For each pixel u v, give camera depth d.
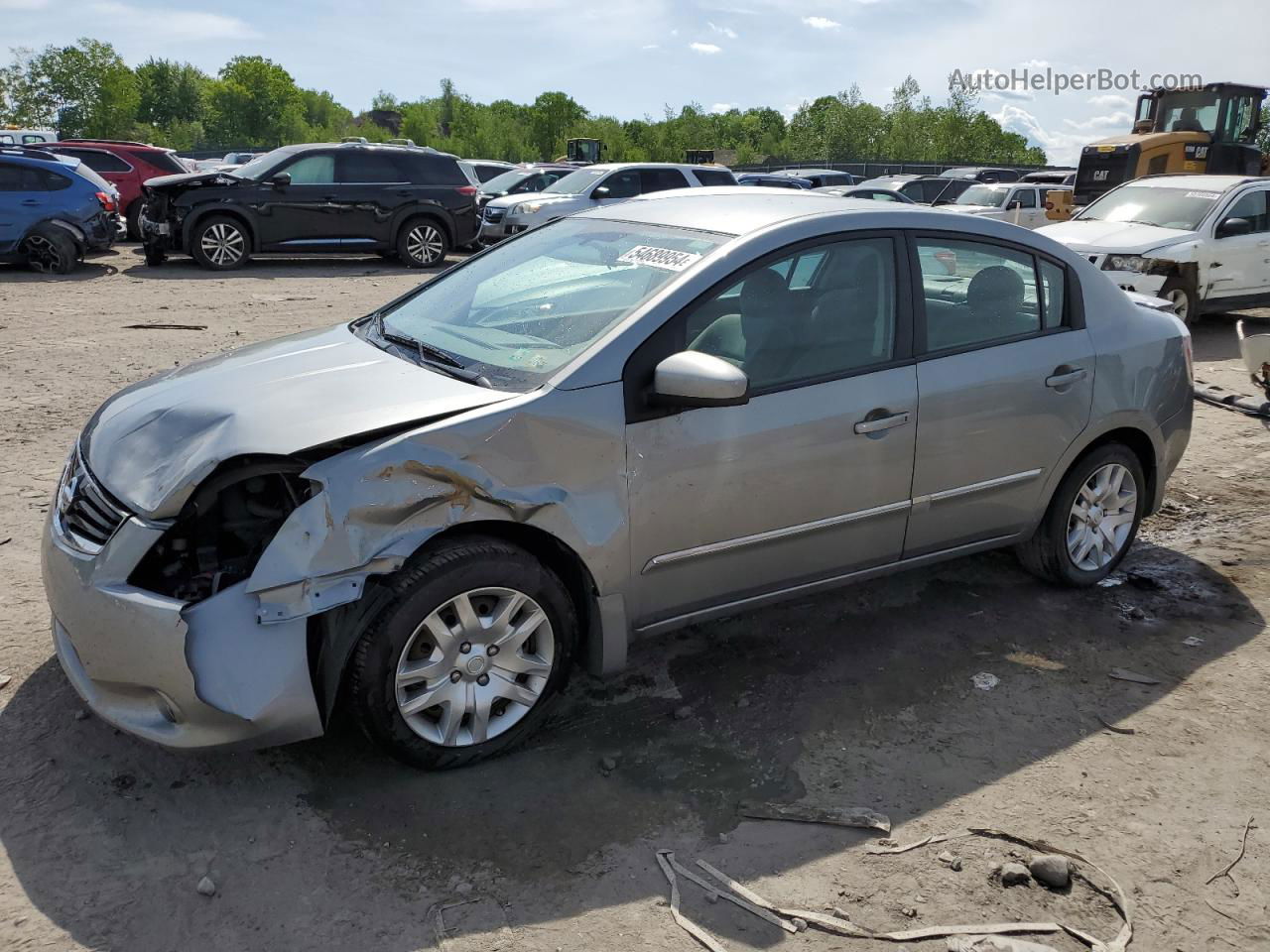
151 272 15.53
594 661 3.52
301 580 2.90
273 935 2.63
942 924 2.74
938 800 3.25
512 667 3.32
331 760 3.35
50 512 3.47
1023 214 19.02
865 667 4.07
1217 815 3.21
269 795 3.17
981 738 3.61
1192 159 18.91
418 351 3.73
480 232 19.00
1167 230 11.55
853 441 3.79
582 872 2.89
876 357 3.89
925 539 4.18
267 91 98.50
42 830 2.97
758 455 3.58
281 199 16.02
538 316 3.72
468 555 3.13
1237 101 19.25
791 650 4.20
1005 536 4.45
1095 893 2.87
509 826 3.07
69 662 3.26
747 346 3.62
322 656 3.07
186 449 3.14
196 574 3.10
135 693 3.04
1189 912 2.80
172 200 15.58
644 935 2.66
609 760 3.36
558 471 3.24
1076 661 4.17
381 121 123.12
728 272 3.59
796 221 3.81
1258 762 3.50
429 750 3.22
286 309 12.15
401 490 3.00
